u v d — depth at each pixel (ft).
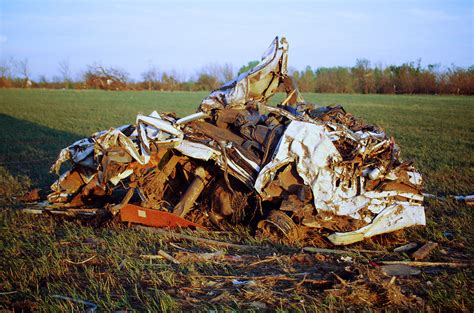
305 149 22.36
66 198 28.96
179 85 247.91
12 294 16.92
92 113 99.86
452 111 105.70
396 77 209.26
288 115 25.35
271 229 22.59
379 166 22.24
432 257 20.54
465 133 65.51
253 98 28.43
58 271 18.72
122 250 20.94
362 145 22.50
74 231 23.94
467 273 18.62
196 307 15.76
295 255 20.06
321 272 18.66
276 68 27.91
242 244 22.06
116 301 16.17
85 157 26.76
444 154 47.75
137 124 24.67
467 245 21.99
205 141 24.79
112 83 244.01
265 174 22.52
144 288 17.39
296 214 21.80
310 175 21.90
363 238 21.57
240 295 16.60
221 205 24.76
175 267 19.19
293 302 16.10
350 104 131.23
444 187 33.45
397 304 15.88
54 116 92.68
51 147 54.54
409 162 23.13
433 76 199.31
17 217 26.86
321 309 15.43
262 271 18.80
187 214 25.99
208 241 21.99
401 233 23.22
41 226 25.00
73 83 255.09
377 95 194.59
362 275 17.52
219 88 28.84
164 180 25.85
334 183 21.68
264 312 15.39
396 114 97.60
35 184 35.99
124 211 25.00
